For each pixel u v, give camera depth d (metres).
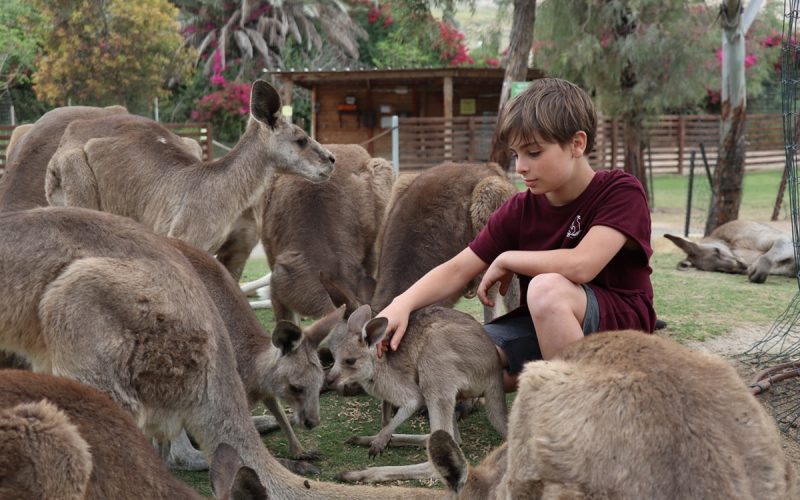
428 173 6.09
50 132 7.69
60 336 3.69
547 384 2.59
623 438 2.38
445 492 3.29
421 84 25.39
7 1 29.09
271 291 6.19
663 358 2.63
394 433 4.92
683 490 2.29
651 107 16.77
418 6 14.62
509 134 3.79
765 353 6.23
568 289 3.76
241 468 2.79
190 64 30.20
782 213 16.45
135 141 6.54
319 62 36.28
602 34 16.05
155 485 3.11
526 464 2.60
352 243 6.48
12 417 2.83
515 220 4.21
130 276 3.79
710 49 16.48
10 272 3.77
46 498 2.84
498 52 16.62
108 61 25.84
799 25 6.04
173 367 3.83
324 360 5.07
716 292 8.52
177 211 6.22
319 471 4.34
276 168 6.33
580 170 3.88
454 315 4.57
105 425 3.09
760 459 2.41
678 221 16.45
